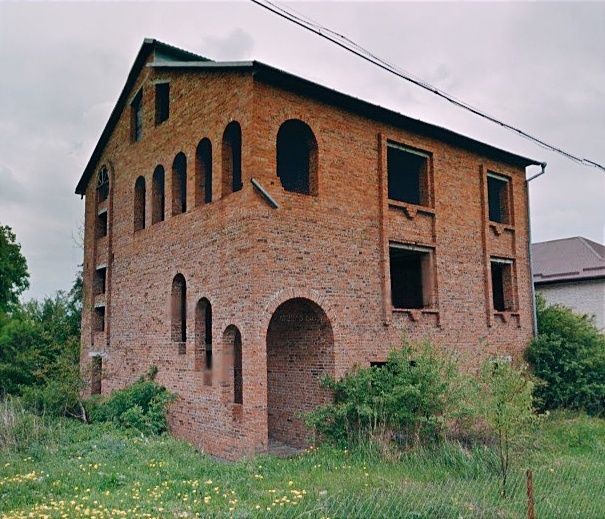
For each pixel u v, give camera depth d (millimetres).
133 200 18922
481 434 12633
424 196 17125
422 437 12617
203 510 8391
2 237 29422
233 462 12250
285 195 13531
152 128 18031
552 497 9656
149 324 17203
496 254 18750
